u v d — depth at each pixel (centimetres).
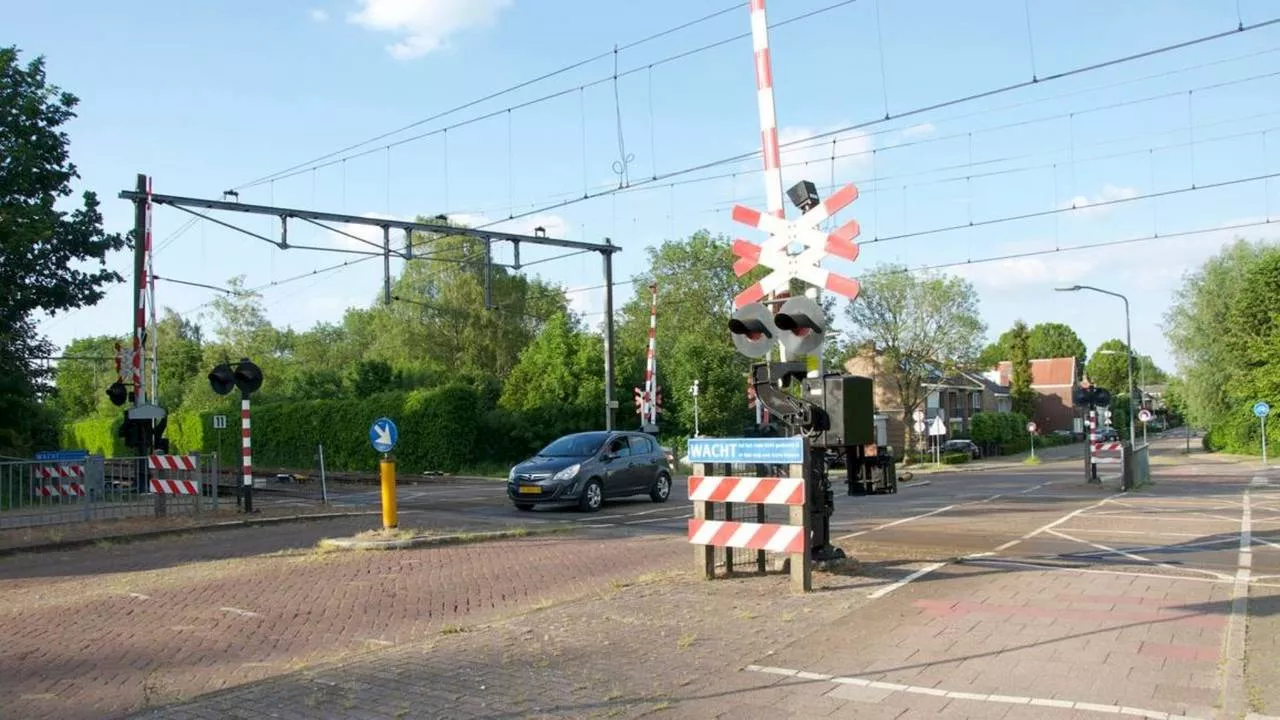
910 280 5541
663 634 675
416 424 3962
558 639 669
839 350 5669
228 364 1744
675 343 5584
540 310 6022
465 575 1019
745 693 528
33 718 548
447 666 602
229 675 635
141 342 1892
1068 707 491
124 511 1662
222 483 3238
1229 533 1313
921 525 1480
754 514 1119
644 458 2011
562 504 1995
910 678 549
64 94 2791
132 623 798
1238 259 5406
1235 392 5159
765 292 923
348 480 3338
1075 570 943
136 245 1909
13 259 2605
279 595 913
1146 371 14925
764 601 782
